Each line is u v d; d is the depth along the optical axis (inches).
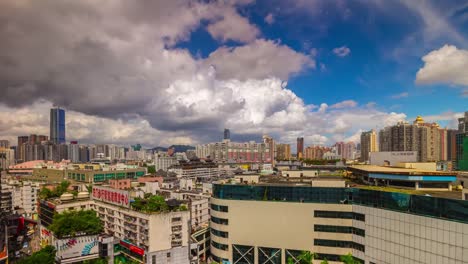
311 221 3523.6
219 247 3873.0
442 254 2603.3
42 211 5398.6
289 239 3592.5
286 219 3612.2
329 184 3555.6
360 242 3289.9
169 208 4020.7
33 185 7362.2
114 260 3880.4
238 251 3767.2
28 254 4736.7
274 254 3634.4
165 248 3718.0
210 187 6284.5
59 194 5974.4
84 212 4416.8
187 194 5349.4
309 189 3575.3
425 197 2758.4
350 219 3393.2
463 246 2475.4
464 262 2468.0
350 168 4741.6
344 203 3444.9
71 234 3973.9
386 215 3043.8
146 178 7386.8
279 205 3646.7
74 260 3671.3
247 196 3799.2
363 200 3312.0
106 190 4756.4
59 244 3604.8
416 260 2787.9
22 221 6102.4
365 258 3225.9
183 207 4065.0
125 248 4005.9
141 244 3769.7
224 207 3850.9
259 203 3718.0
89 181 7824.8
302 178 4832.7
